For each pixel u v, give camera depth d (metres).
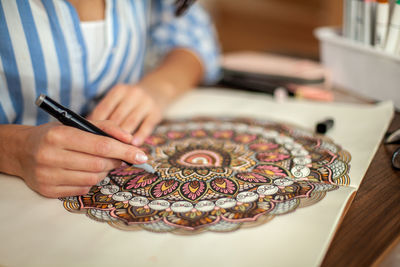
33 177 0.42
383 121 0.57
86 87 0.63
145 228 0.37
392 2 0.60
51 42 0.55
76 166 0.40
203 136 0.57
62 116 0.41
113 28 0.65
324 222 0.36
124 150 0.41
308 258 0.32
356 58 0.68
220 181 0.44
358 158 0.48
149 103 0.58
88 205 0.41
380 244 0.33
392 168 0.46
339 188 0.42
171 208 0.40
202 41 0.84
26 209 0.41
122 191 0.44
